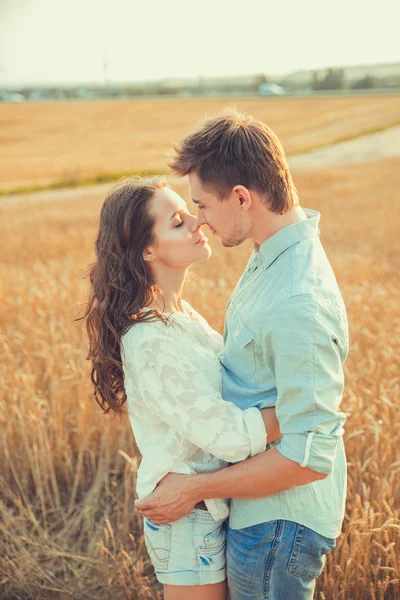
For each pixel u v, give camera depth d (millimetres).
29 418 3607
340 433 1689
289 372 1645
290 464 1661
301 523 1820
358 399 3453
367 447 3279
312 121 42625
